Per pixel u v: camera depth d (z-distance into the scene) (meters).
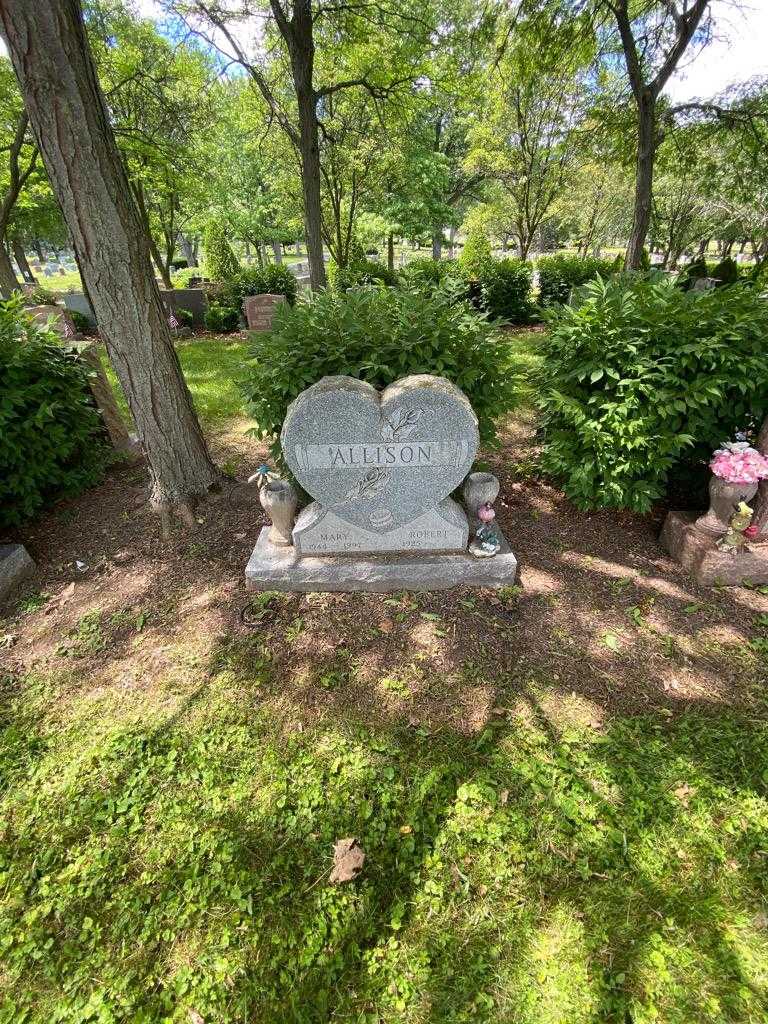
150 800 2.41
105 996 1.82
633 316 3.67
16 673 3.10
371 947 1.92
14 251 23.66
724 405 3.58
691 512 3.89
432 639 3.18
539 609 3.38
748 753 2.50
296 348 3.57
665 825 2.23
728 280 13.63
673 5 8.46
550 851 2.16
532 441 5.77
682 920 1.94
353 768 2.51
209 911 2.03
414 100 10.80
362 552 3.57
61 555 4.11
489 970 1.84
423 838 2.23
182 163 14.23
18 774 2.55
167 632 3.33
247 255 35.72
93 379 5.22
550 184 17.94
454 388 3.04
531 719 2.70
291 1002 1.79
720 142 10.67
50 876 2.16
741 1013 1.72
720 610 3.33
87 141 3.10
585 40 9.32
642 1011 1.73
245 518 4.32
